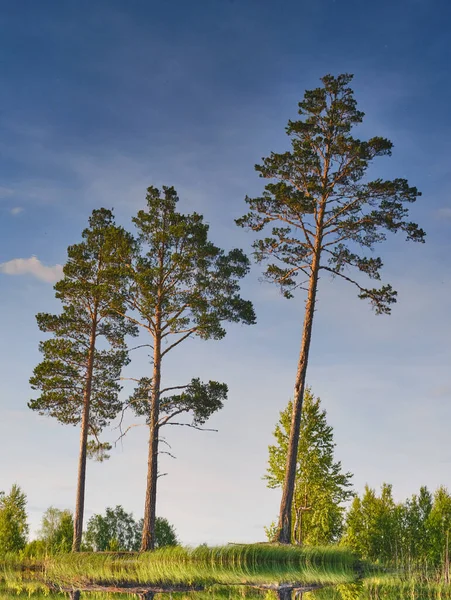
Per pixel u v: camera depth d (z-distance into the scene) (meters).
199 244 30.28
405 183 25.84
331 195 27.25
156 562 23.56
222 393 30.14
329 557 24.22
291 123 27.28
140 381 30.86
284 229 27.25
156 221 31.08
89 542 58.75
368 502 46.78
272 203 27.02
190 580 21.16
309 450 36.31
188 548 23.86
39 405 32.62
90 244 34.31
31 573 25.44
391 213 25.69
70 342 33.69
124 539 59.00
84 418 32.97
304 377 26.20
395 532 44.75
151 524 28.02
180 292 30.39
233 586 21.55
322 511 35.78
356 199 26.70
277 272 27.19
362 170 26.48
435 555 42.41
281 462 36.41
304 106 27.81
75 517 31.55
